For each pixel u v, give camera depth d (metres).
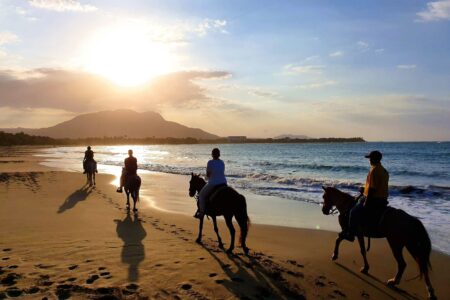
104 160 69.62
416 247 7.26
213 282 7.50
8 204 17.03
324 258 9.55
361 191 8.87
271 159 68.31
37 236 11.05
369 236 8.18
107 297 6.49
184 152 126.00
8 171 37.94
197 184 11.20
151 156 91.56
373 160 8.16
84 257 8.96
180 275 7.84
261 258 9.28
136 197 15.80
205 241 10.94
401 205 17.83
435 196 20.62
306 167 45.53
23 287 6.89
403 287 7.69
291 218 15.14
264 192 23.05
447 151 85.62
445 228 12.92
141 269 8.16
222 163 10.26
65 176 32.44
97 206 16.92
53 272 7.83
